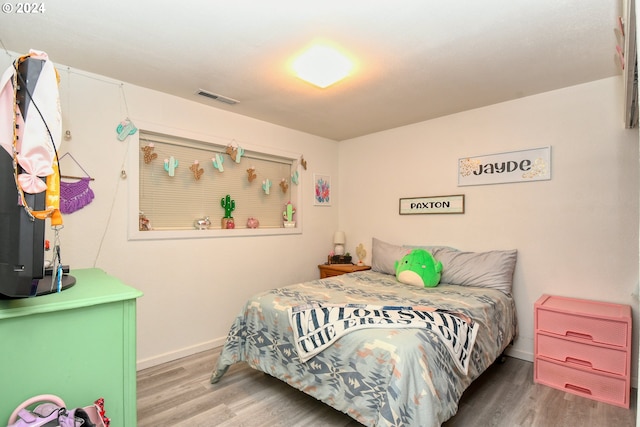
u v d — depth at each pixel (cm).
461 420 192
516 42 194
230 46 199
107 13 167
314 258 400
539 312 240
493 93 272
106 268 243
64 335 108
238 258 324
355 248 413
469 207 314
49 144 92
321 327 189
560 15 168
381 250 355
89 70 232
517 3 158
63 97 225
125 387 120
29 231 88
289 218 373
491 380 242
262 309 227
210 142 303
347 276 324
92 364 113
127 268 253
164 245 273
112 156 246
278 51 204
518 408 204
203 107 297
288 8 162
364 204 404
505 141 291
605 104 245
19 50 206
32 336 102
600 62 219
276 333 214
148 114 263
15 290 88
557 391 226
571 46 198
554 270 266
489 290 264
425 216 346
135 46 200
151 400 214
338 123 355
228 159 326
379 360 159
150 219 276
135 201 256
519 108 283
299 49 202
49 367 105
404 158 364
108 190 244
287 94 273
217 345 305
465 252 306
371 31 182
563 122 262
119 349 118
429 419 142
